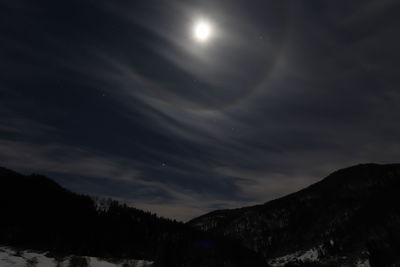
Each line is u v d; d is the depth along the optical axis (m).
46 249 82.12
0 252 56.09
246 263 141.62
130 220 170.00
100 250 102.69
